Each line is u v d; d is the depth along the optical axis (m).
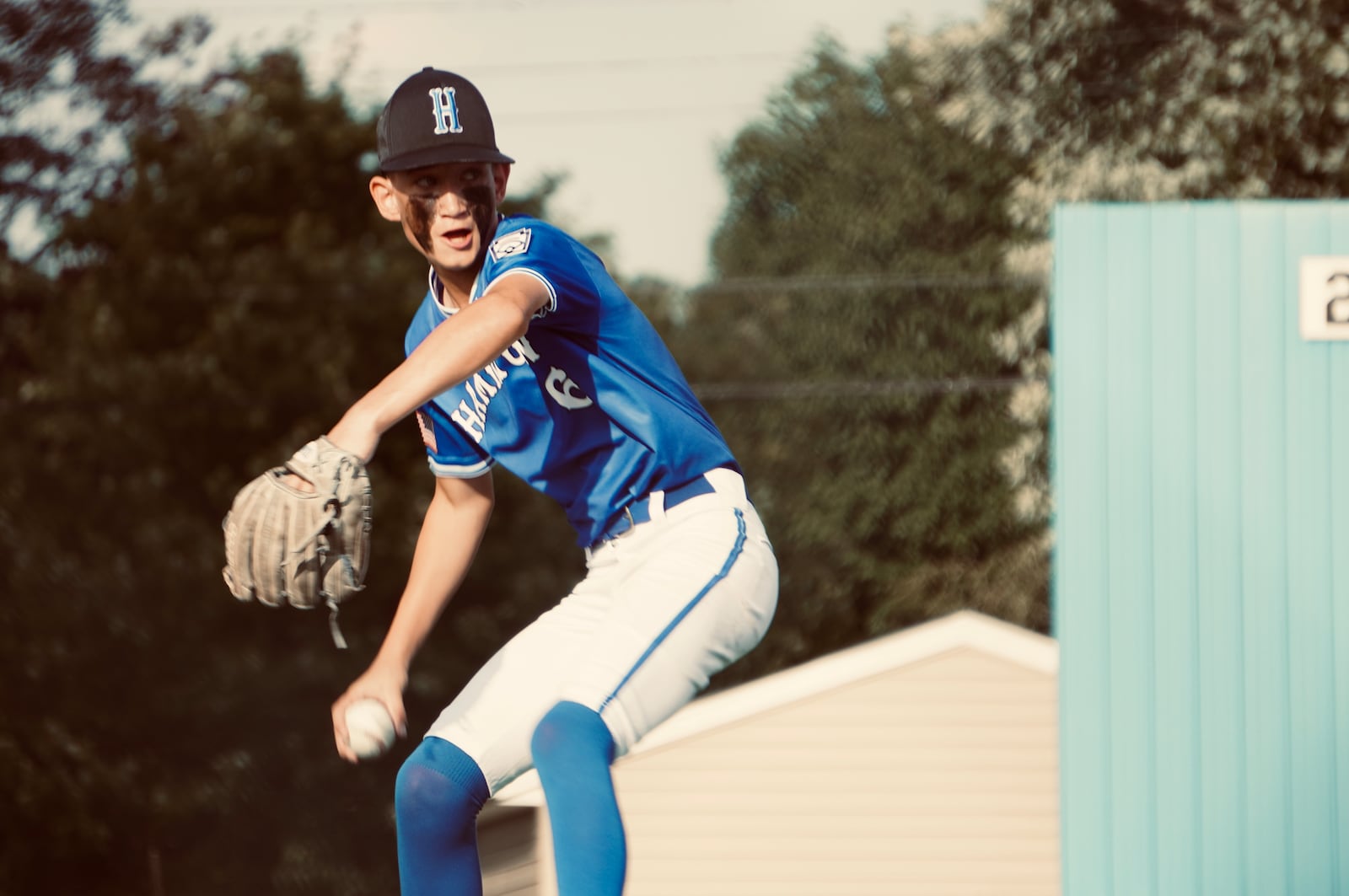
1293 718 16.11
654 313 92.00
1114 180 64.31
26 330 75.12
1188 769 16.28
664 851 32.94
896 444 85.38
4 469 71.69
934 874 32.53
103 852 68.31
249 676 71.69
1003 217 81.81
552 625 9.11
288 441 75.25
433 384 6.89
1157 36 67.12
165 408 74.25
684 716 33.41
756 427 88.50
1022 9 69.25
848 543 86.38
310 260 78.56
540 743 7.65
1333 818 15.97
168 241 79.25
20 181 77.62
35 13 76.81
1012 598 81.25
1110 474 16.55
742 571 8.51
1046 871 32.50
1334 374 16.20
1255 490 16.31
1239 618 16.27
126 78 80.19
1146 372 16.55
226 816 71.00
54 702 69.00
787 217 90.88
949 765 32.88
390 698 8.67
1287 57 63.12
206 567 72.56
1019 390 71.94
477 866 8.80
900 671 33.22
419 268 82.12
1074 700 16.50
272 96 82.56
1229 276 16.44
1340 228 16.27
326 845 72.31
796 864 32.81
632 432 8.71
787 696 33.34
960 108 70.62
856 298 84.88
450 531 10.11
